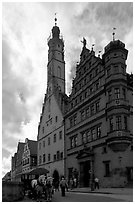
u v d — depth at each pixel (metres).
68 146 46.12
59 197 22.31
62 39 65.00
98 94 37.53
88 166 38.28
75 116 45.06
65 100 53.03
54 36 64.31
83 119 41.72
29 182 26.20
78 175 40.03
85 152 37.91
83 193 27.59
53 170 50.50
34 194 20.14
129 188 29.19
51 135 54.81
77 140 42.91
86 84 42.19
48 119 57.97
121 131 31.42
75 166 42.06
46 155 56.16
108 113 33.78
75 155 42.62
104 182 33.12
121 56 34.94
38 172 25.73
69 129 46.69
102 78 37.16
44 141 58.88
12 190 18.16
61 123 50.28
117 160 31.38
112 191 26.31
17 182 19.12
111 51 35.44
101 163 34.50
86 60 43.50
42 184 19.83
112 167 32.03
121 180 30.38
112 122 33.06
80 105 43.06
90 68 41.47
